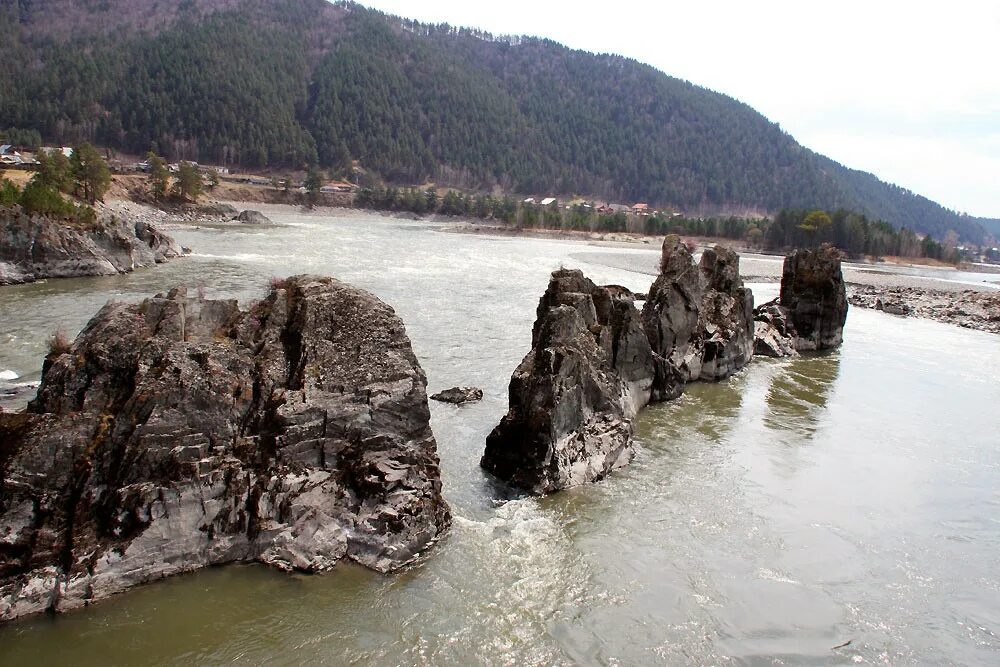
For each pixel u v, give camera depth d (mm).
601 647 16188
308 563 17781
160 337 19859
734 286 46219
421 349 42500
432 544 19703
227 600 16562
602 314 33781
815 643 17094
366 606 16812
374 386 20688
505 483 24391
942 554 22031
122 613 15859
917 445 31922
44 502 16812
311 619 16203
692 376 40844
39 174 107000
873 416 36031
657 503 23875
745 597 18781
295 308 22000
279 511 18250
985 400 40031
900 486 27141
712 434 31594
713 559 20547
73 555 16188
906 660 16734
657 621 17344
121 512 16750
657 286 40094
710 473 26859
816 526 23203
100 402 18438
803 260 54438
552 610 17375
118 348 19141
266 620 16047
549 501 23375
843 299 54406
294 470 19031
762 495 25234
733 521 23031
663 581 19141
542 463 23953
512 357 41406
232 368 19906
